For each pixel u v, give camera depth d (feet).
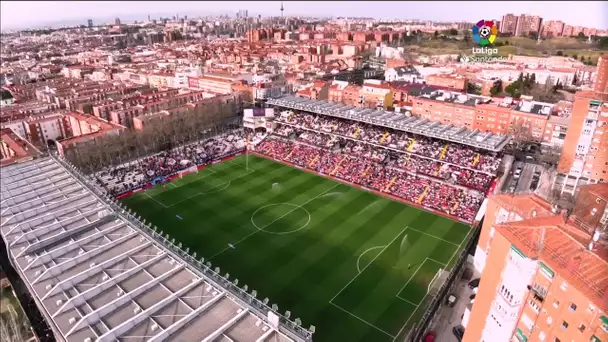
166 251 185.06
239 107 540.11
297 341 134.10
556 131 407.44
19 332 193.98
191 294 156.46
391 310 208.23
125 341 132.67
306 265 244.83
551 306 127.95
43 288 162.91
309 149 419.13
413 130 366.84
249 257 252.83
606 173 298.76
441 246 265.13
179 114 461.78
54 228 205.05
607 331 108.78
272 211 312.50
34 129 472.44
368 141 392.68
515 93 570.05
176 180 369.50
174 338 134.21
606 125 289.74
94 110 493.77
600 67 378.73
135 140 416.46
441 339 190.90
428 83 625.00
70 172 282.36
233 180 369.91
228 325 138.21
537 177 352.08
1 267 243.81
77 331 138.00
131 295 153.48
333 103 467.11
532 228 150.30
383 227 288.71
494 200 225.35
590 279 119.44
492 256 154.30
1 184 259.39
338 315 204.33
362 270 240.32
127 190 345.10
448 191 325.21
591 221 184.03
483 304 161.27
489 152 347.56
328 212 310.86
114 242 191.83
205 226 290.35
